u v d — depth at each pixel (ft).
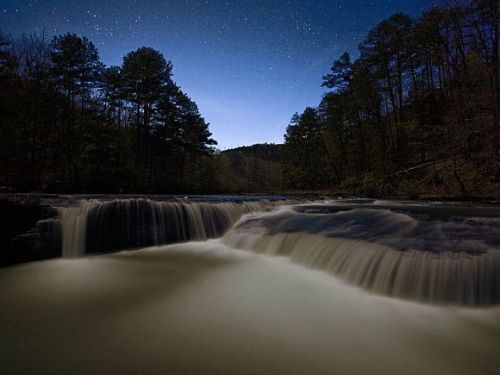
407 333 13.42
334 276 20.97
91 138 74.59
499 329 13.35
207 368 10.98
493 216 31.19
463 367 10.98
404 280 17.19
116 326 14.19
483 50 62.13
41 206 26.84
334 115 110.22
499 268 15.33
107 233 29.86
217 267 24.32
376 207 42.37
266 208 42.96
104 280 21.13
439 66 81.00
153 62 95.40
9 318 14.98
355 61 100.42
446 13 67.15
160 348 12.32
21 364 11.12
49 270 23.67
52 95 75.10
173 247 31.60
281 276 21.58
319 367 11.12
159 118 101.30
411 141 82.53
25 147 66.80
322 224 30.42
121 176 77.25
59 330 13.79
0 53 64.64
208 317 15.25
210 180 128.06
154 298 17.78
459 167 63.26
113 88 97.30
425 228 25.02
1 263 24.54
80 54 82.28
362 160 107.34
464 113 58.23
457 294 15.49
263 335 13.43
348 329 13.89
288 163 140.77
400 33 82.33
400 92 91.71
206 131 125.39
